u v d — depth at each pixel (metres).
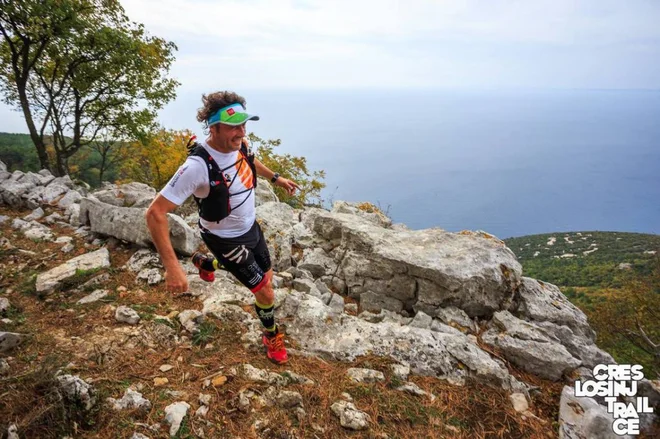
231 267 2.92
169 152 23.72
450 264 4.70
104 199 7.26
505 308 4.72
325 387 3.12
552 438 3.00
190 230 5.38
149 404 2.65
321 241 6.09
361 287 5.12
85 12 15.80
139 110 19.20
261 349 3.52
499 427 3.05
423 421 2.95
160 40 18.92
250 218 2.89
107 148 23.66
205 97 2.47
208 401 2.74
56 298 4.23
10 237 5.88
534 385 3.69
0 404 2.34
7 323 3.58
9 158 36.47
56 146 18.66
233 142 2.48
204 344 3.50
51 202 7.41
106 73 17.42
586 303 32.62
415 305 4.79
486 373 3.55
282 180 3.69
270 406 2.80
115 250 5.50
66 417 2.38
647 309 22.64
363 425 2.76
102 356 3.15
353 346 3.72
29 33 13.62
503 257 5.00
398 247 5.07
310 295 4.55
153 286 4.54
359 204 8.82
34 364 2.92
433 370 3.55
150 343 3.43
